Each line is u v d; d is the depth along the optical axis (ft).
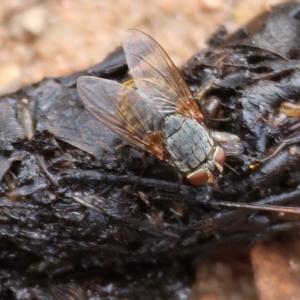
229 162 0.41
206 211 0.41
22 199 0.41
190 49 0.47
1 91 0.46
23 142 0.41
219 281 0.43
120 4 0.47
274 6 0.44
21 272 0.42
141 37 0.41
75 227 0.41
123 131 0.40
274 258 0.42
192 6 0.47
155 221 0.41
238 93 0.41
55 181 0.41
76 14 0.47
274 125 0.41
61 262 0.42
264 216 0.41
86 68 0.45
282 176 0.41
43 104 0.42
